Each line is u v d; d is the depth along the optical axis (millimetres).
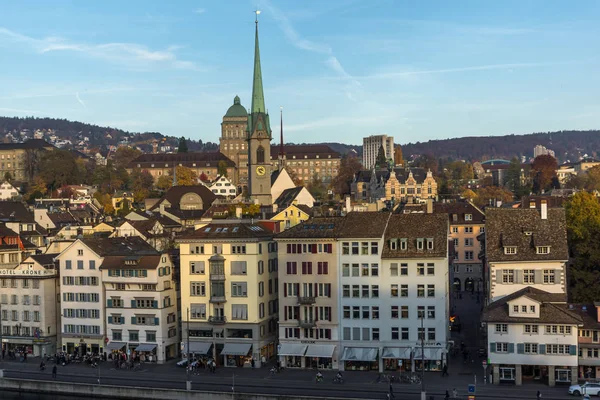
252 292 133375
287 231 132750
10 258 177875
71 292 145750
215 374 126812
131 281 139875
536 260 120438
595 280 129750
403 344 125625
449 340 131875
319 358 129750
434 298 124562
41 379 127000
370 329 127125
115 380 123750
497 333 114188
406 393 110438
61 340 148500
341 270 128500
